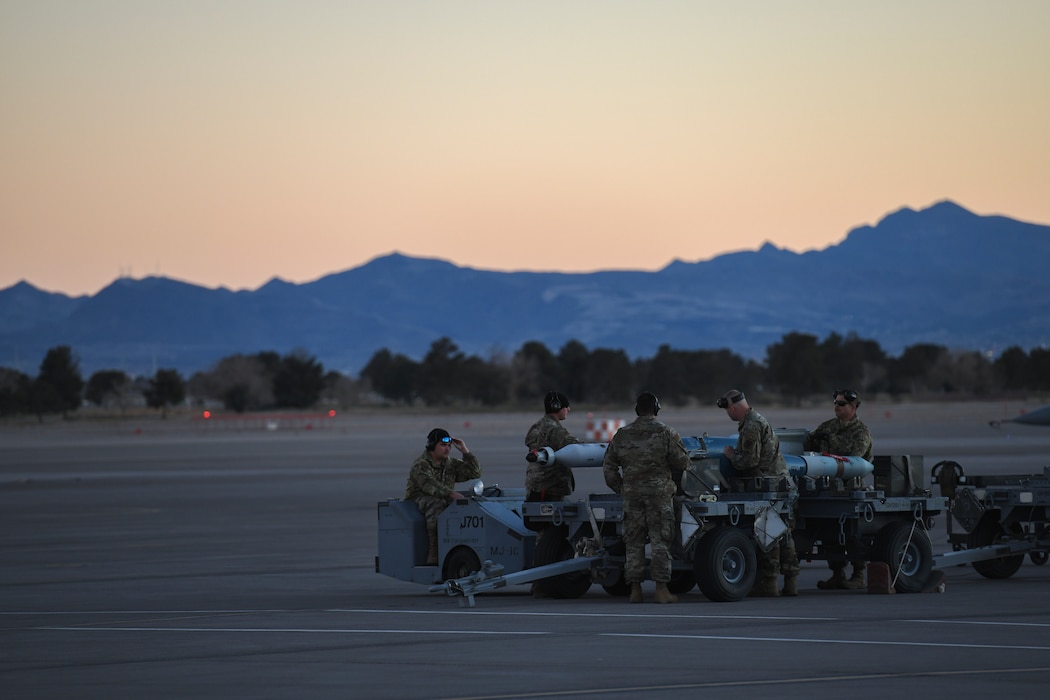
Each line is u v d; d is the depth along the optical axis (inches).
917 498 1045.8
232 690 643.5
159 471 3265.3
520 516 1053.8
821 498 1022.4
